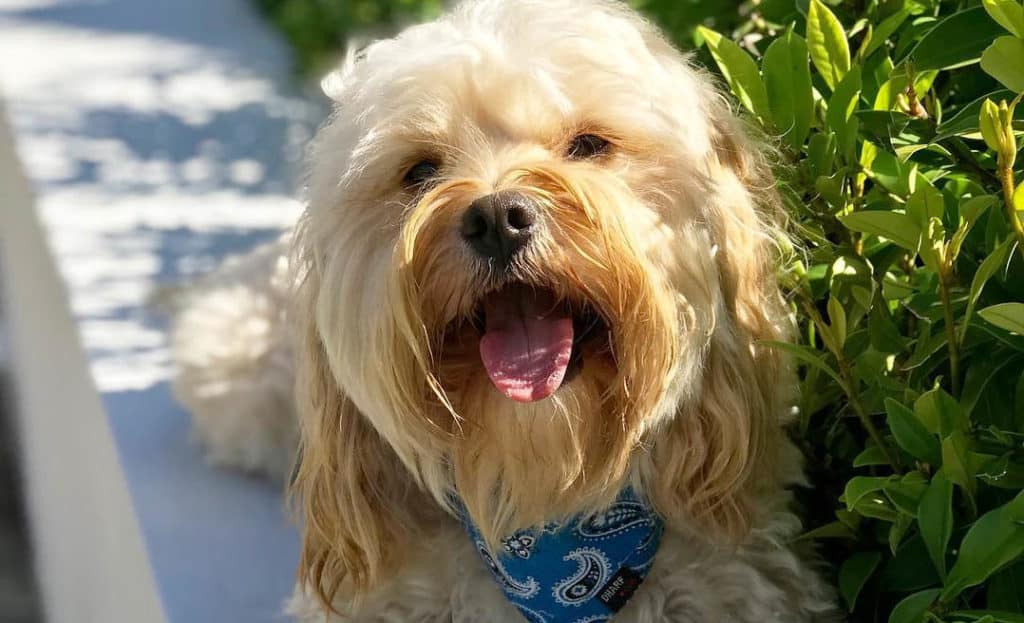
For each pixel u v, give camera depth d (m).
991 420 0.58
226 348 0.91
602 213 0.61
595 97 0.64
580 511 0.67
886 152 0.60
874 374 0.61
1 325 1.80
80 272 1.13
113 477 0.91
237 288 0.96
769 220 0.68
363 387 0.66
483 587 0.69
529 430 0.64
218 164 1.45
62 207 1.31
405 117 0.65
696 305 0.65
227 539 0.81
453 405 0.66
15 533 1.55
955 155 0.60
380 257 0.65
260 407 0.89
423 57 0.65
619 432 0.65
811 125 0.65
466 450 0.66
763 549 0.69
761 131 0.68
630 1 0.87
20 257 1.48
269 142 1.53
